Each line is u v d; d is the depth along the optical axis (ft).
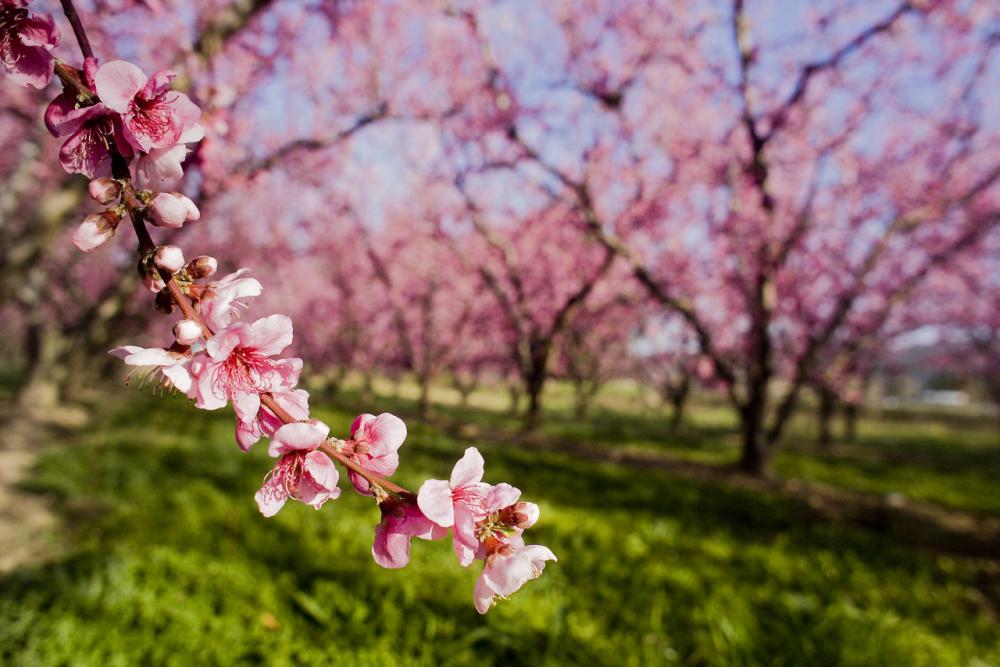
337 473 2.87
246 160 14.93
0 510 15.55
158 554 12.05
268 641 9.62
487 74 32.07
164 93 2.81
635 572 13.37
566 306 40.16
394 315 59.11
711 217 36.81
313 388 79.56
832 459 43.37
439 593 11.59
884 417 100.01
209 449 23.62
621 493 22.88
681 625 11.39
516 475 24.56
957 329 58.85
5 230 23.44
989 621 13.64
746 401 32.76
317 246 54.65
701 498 23.47
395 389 80.79
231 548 12.80
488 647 10.20
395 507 2.90
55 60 2.79
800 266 37.78
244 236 52.75
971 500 29.37
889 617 11.91
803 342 43.80
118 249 34.24
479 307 56.65
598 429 54.70
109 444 23.58
